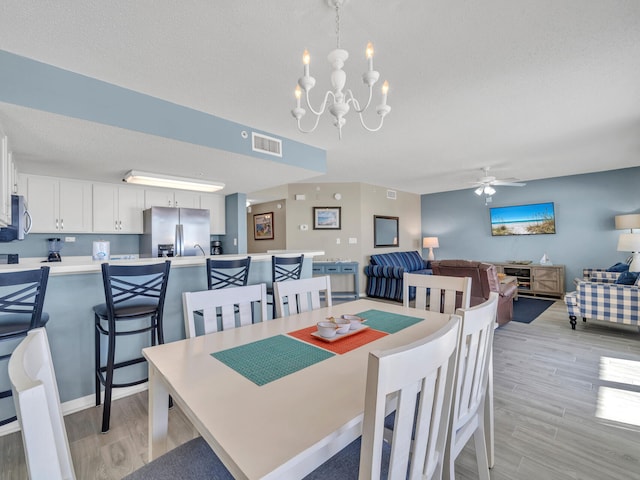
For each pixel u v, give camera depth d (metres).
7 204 2.33
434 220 8.06
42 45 1.80
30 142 2.54
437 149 4.07
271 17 1.63
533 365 2.96
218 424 0.80
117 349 2.43
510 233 6.79
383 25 1.71
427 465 0.91
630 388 2.49
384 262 6.55
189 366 1.17
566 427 2.01
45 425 0.56
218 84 2.29
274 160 3.31
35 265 2.02
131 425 2.04
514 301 5.70
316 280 2.16
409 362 0.72
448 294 2.08
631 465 1.67
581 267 5.95
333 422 0.81
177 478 0.97
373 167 5.12
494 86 2.41
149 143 2.64
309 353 1.28
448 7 1.59
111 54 1.90
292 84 2.30
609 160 4.80
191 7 1.54
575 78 2.31
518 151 4.20
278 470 0.66
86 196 4.11
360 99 2.59
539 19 1.69
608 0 1.56
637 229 5.39
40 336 0.89
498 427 2.02
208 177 4.00
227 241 5.48
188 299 1.57
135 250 4.81
